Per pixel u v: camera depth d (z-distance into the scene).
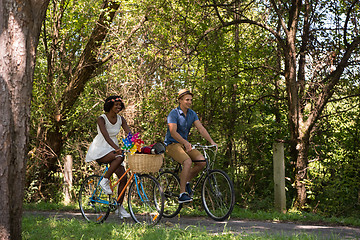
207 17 9.88
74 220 6.08
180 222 6.17
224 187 6.43
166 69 9.27
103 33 11.03
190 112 6.21
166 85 9.09
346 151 9.89
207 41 9.56
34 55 4.35
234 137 9.14
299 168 9.41
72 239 4.84
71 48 12.27
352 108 9.91
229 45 10.22
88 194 6.49
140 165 5.48
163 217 6.54
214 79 9.27
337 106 10.14
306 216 7.14
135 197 6.07
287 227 5.91
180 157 6.00
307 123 9.38
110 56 10.95
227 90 9.33
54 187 10.91
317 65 9.31
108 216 6.40
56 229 5.34
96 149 6.04
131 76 9.45
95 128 11.27
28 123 4.30
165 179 6.53
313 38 9.81
